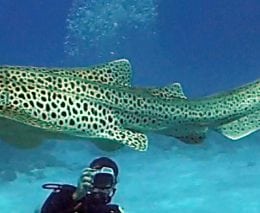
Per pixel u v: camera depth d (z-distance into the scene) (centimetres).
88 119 417
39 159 1350
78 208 442
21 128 375
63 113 409
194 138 464
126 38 4862
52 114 406
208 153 1444
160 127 448
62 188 448
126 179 1262
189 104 451
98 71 445
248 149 1478
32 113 400
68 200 444
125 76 452
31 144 386
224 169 1344
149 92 452
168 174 1309
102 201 444
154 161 1388
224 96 463
